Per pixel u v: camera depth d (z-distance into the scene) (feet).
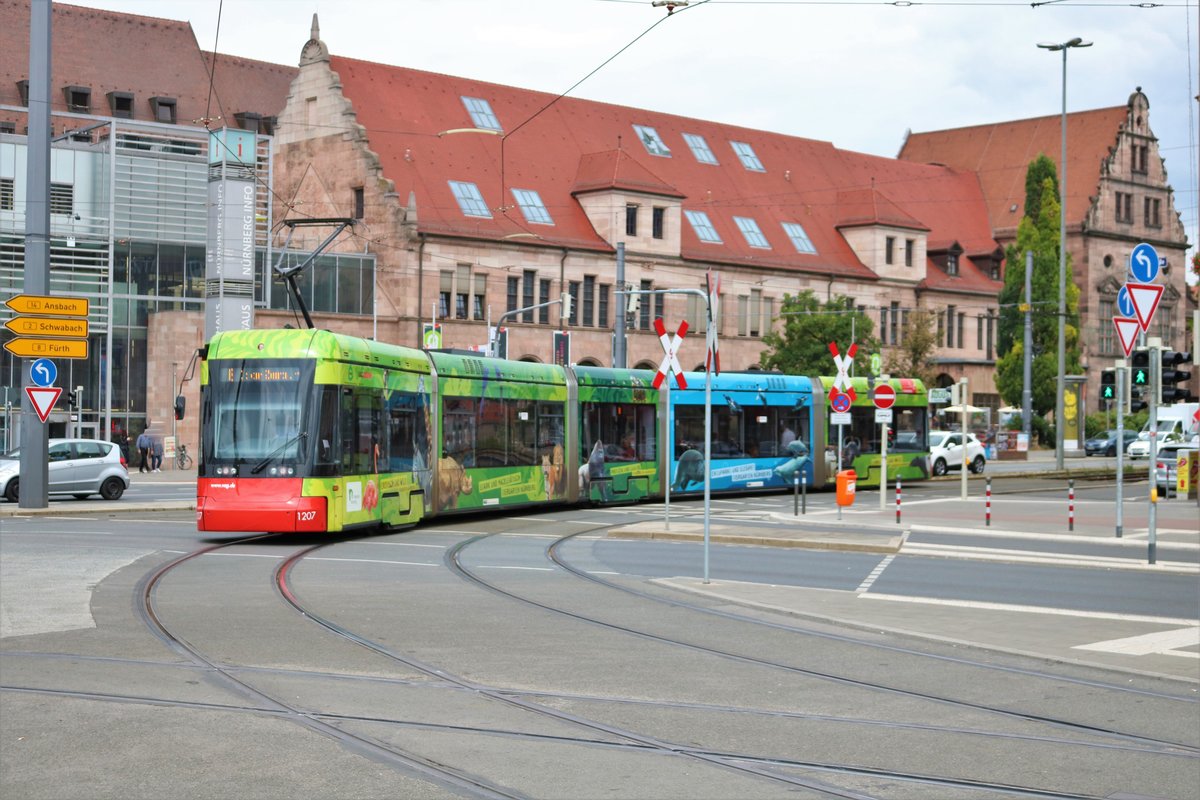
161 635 45.91
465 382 102.37
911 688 39.27
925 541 92.02
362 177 223.10
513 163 242.58
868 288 291.17
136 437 198.80
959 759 30.99
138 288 199.52
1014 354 290.15
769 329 270.87
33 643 44.19
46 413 107.14
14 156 189.88
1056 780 29.32
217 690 36.86
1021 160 342.64
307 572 65.92
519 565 71.26
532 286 234.99
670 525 97.25
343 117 226.17
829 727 33.99
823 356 238.89
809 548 85.66
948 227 324.80
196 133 204.23
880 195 296.92
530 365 113.09
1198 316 127.65
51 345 107.14
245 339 84.07
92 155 195.52
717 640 47.16
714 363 138.82
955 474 195.31
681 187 267.80
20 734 31.68
